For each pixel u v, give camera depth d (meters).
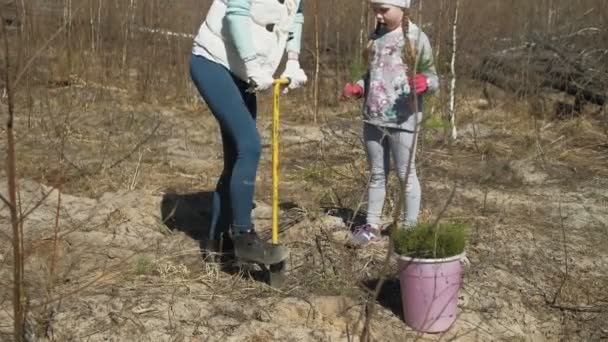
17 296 3.19
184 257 4.77
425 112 5.17
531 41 9.62
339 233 5.12
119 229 5.12
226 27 4.17
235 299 4.21
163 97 9.78
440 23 7.65
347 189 6.10
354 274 4.54
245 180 4.23
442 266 3.91
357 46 9.94
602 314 4.55
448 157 7.11
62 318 3.88
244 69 4.23
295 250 4.88
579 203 6.14
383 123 4.72
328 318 4.12
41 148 6.89
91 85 9.19
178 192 6.03
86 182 6.02
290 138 8.12
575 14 9.77
